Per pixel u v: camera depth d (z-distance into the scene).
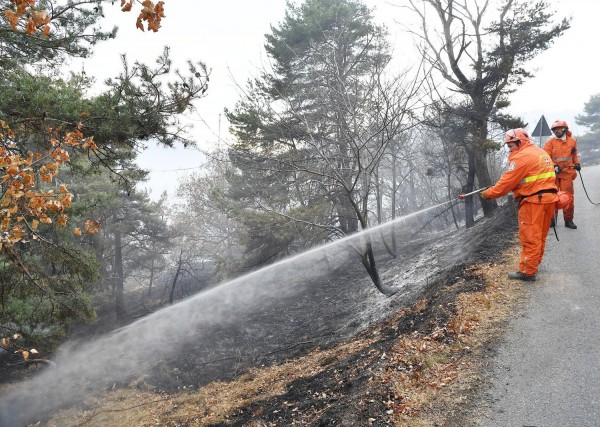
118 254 25.80
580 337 4.84
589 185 14.02
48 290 8.77
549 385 4.18
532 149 6.18
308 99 16.02
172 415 9.79
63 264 8.48
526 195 6.21
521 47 14.91
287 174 16.88
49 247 8.35
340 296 17.45
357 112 12.30
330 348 11.09
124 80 7.18
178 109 7.43
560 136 8.45
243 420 6.95
